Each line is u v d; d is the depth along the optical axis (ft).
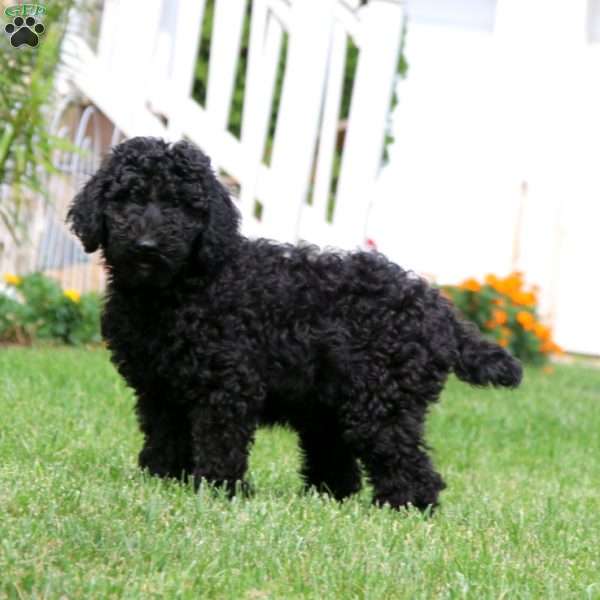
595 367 65.62
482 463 34.24
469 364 26.89
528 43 67.46
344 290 26.13
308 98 45.27
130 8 47.37
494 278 60.34
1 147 41.65
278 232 45.44
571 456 36.27
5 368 39.47
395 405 25.99
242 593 18.92
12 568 18.70
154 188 25.35
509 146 68.08
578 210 70.79
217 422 25.12
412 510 25.44
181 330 24.79
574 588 20.77
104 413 34.40
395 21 46.11
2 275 51.29
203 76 55.11
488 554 21.95
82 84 47.65
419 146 73.51
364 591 19.29
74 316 48.98
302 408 26.58
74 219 26.48
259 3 46.65
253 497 25.36
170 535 20.98
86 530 20.77
